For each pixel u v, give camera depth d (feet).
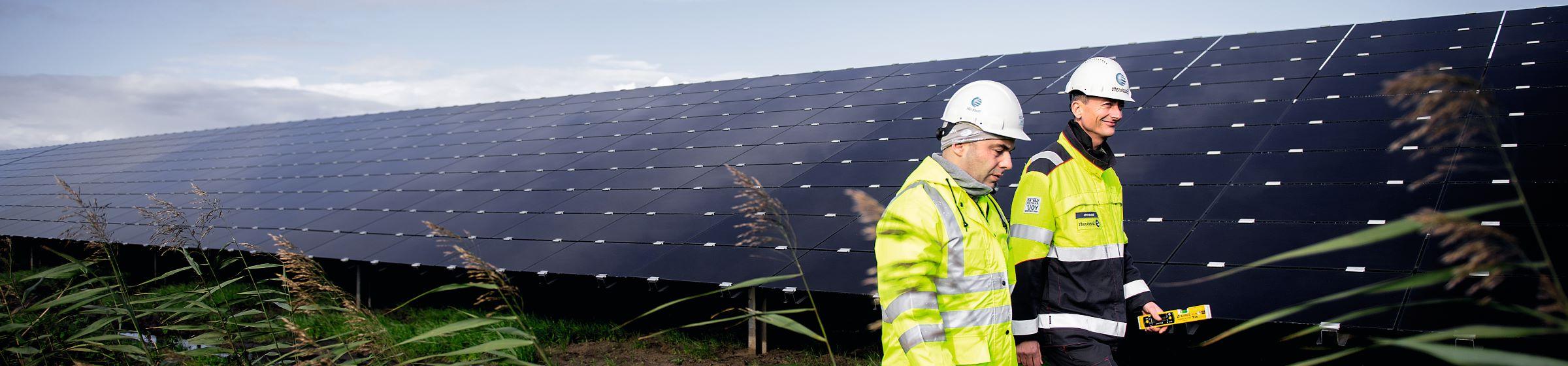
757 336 23.53
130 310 15.72
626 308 28.96
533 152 43.91
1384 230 4.60
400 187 42.42
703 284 22.95
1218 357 18.72
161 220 16.17
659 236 26.99
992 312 9.85
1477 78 26.22
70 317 17.70
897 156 29.66
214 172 57.88
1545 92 23.85
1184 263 18.69
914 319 9.24
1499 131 21.98
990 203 10.71
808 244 23.70
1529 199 18.08
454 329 10.43
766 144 35.42
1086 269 11.71
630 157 38.42
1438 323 14.35
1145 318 12.37
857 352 22.17
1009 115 10.03
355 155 54.13
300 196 44.96
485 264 10.08
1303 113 26.03
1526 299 14.47
